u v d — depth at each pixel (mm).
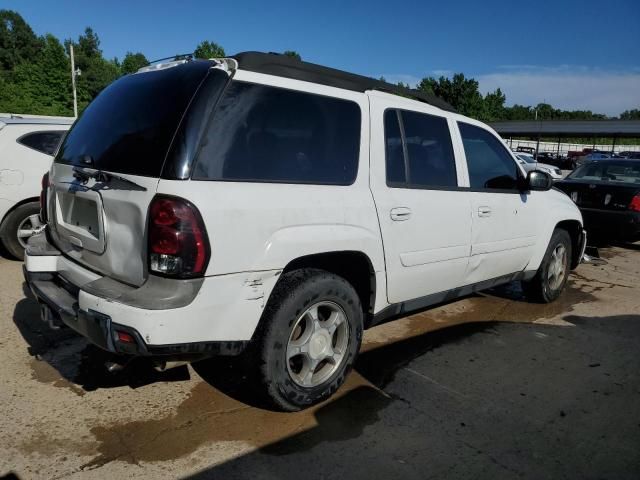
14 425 2887
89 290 2602
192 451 2732
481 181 4309
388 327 4684
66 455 2654
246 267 2646
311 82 3115
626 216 8109
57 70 58531
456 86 77250
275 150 2857
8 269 5844
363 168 3279
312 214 2924
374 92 3516
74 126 3459
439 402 3363
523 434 3039
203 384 3436
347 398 3355
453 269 4027
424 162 3764
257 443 2828
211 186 2553
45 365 3604
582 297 5883
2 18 100375
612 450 2912
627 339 4613
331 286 3053
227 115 2668
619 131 54438
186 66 2873
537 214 4938
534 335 4629
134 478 2504
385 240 3361
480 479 2619
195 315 2490
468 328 4746
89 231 2918
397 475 2621
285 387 2957
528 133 61594
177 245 2426
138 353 2443
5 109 52062
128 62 87188
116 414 3041
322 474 2602
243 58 2811
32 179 6078
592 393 3574
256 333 2850
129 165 2668
